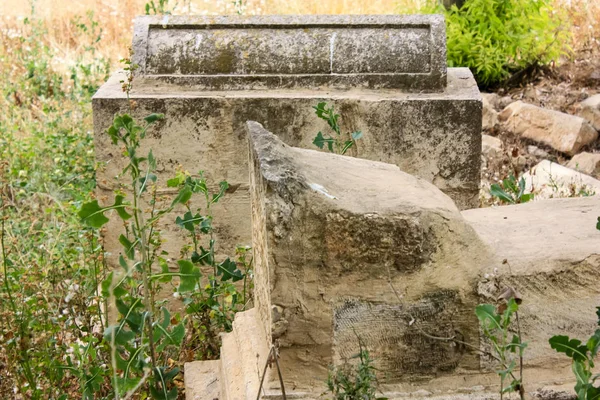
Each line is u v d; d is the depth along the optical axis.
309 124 5.20
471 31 9.83
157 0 11.57
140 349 3.37
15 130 8.25
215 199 4.47
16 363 4.21
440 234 3.16
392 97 5.19
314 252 3.15
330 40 5.40
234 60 5.37
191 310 4.52
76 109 8.70
